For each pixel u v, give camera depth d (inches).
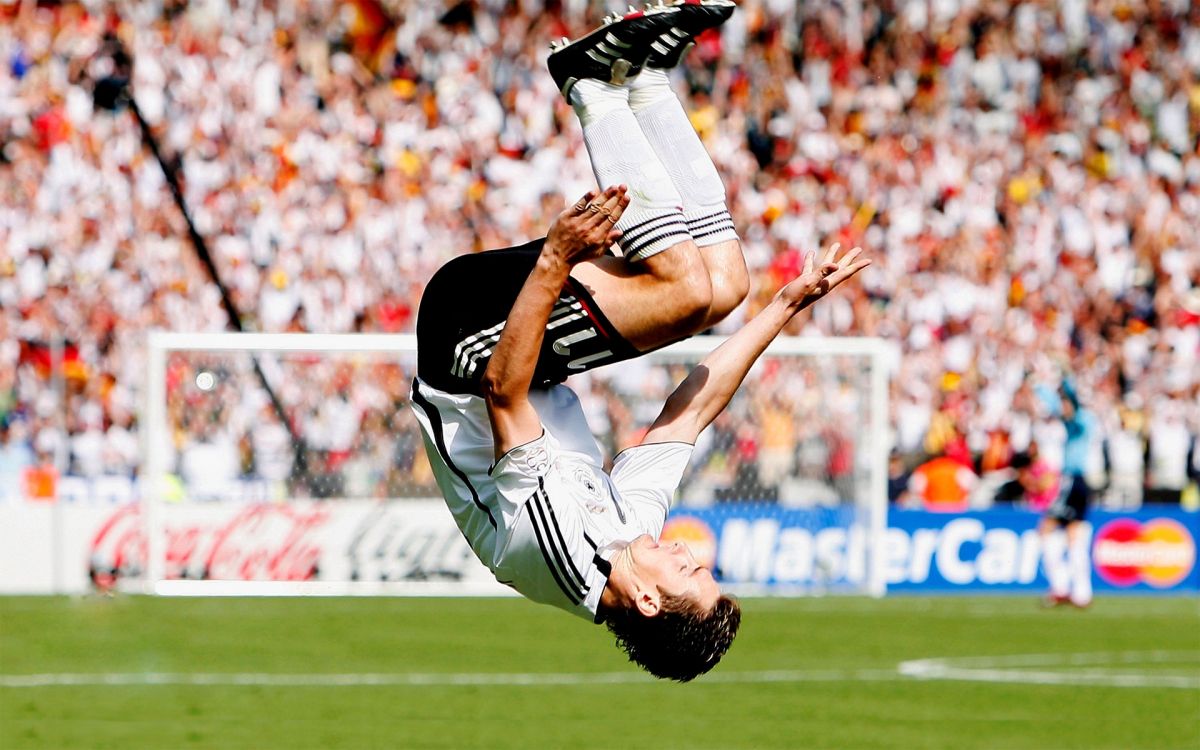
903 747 660.1
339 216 1519.4
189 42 1578.5
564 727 692.7
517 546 345.4
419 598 1191.6
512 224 1574.8
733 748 651.5
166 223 1464.1
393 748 643.5
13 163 1478.8
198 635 968.3
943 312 1592.0
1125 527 1275.8
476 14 1724.9
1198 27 1918.1
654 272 350.6
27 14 1558.8
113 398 1332.4
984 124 1796.3
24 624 994.7
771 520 1195.9
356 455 1155.3
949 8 1867.6
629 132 356.2
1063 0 1894.7
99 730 673.6
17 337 1355.8
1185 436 1509.6
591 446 366.3
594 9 1760.6
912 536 1244.5
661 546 350.3
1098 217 1721.2
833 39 1807.3
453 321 351.3
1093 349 1593.3
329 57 1665.8
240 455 1138.0
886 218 1676.9
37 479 1222.9
